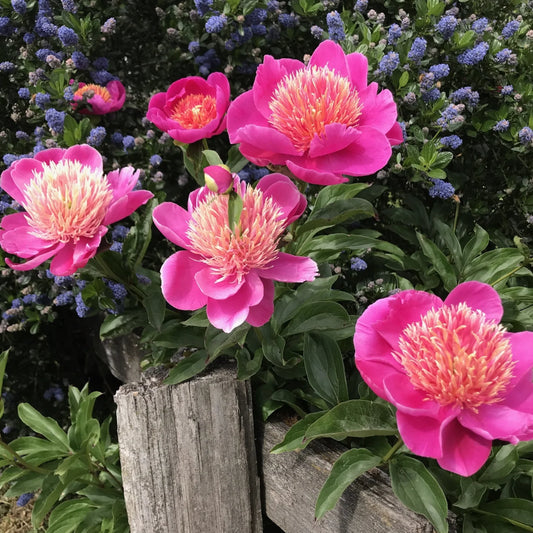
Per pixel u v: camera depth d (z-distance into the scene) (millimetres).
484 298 417
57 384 1060
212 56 868
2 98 932
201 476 585
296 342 621
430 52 817
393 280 798
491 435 350
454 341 372
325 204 620
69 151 556
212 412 573
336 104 456
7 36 903
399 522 466
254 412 628
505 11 977
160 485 582
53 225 489
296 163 463
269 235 435
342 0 975
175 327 626
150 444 571
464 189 898
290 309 579
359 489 504
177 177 883
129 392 571
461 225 857
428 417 374
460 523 537
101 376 1104
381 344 410
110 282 666
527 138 769
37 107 838
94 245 490
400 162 764
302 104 455
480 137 875
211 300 439
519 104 829
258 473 626
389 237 894
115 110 852
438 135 804
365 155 464
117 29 906
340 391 553
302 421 522
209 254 443
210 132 581
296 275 445
